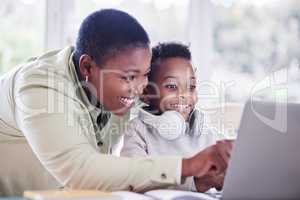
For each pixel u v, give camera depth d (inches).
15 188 65.1
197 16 108.0
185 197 42.7
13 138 63.1
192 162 45.4
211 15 109.1
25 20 97.5
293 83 107.9
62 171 45.8
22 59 97.4
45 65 52.2
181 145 60.9
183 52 63.7
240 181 42.4
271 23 112.3
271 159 42.1
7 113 59.3
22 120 49.5
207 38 108.7
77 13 99.2
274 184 42.3
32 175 65.3
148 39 51.9
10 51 97.0
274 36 112.4
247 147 42.1
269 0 111.8
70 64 52.9
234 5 110.7
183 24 107.7
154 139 60.5
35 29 98.0
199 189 49.3
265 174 42.1
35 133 46.9
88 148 46.9
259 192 42.3
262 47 112.3
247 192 42.4
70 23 98.6
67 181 45.8
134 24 51.0
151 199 41.3
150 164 45.3
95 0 100.3
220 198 45.9
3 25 96.6
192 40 107.7
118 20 50.6
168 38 106.4
